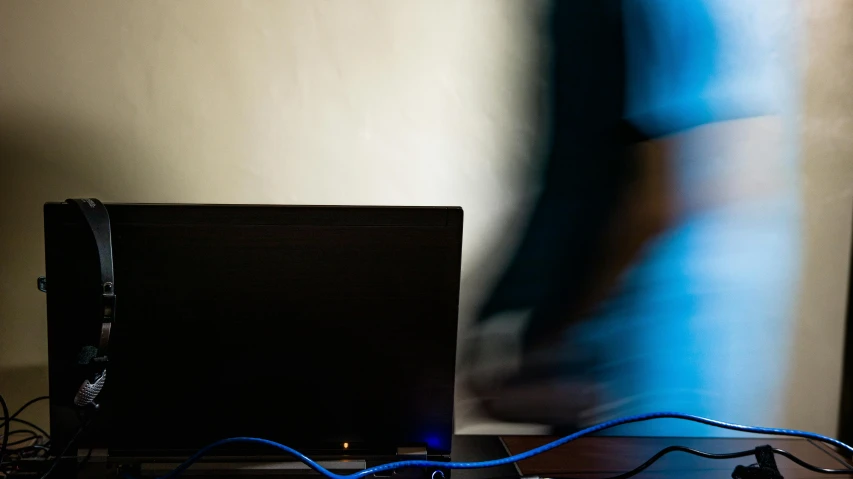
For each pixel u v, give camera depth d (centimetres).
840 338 118
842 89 111
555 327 116
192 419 82
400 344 83
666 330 117
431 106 109
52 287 78
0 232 107
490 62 108
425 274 82
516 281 114
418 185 111
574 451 108
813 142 113
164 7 103
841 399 119
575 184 112
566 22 108
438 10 107
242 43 105
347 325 82
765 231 115
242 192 110
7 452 92
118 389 81
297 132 108
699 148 112
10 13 101
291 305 81
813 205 114
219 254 79
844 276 117
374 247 81
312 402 83
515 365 116
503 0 107
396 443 85
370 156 110
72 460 82
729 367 118
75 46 103
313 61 107
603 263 114
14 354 110
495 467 99
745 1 109
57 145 106
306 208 80
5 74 103
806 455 108
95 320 79
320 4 105
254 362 82
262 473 83
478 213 112
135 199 108
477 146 111
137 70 105
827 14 109
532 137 111
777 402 119
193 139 107
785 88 111
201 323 80
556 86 110
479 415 117
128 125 106
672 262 115
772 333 118
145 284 79
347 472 84
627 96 110
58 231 77
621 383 118
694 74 110
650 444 112
